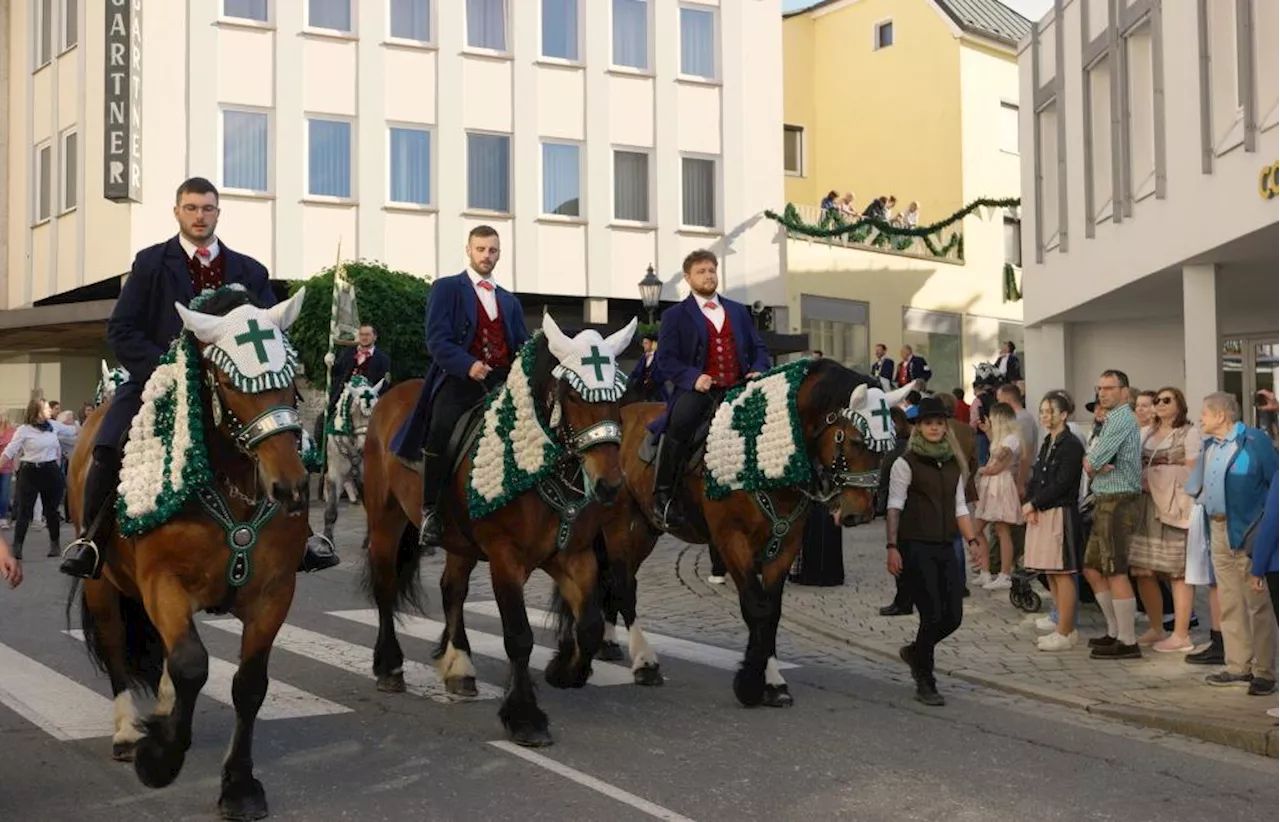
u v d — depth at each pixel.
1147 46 16.73
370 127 25.00
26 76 27.17
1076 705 7.90
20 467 15.77
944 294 32.12
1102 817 5.62
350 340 15.41
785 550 7.80
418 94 25.42
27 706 7.44
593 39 26.66
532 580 13.52
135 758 5.64
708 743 6.80
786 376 7.55
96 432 6.25
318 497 22.52
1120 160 16.95
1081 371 22.08
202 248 6.20
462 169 25.67
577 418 6.52
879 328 30.36
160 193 23.47
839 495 7.32
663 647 9.77
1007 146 34.16
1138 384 21.62
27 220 27.17
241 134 24.17
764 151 27.98
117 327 5.98
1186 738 7.16
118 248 23.66
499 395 7.03
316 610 11.34
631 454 8.66
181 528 5.40
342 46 24.88
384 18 25.22
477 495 6.86
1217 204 14.20
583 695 8.02
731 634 10.49
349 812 5.54
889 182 34.38
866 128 35.03
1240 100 13.39
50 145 26.31
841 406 7.27
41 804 5.62
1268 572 7.41
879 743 6.88
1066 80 19.47
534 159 26.20
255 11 24.33
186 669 5.28
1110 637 9.41
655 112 27.12
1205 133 14.27
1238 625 8.30
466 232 25.70
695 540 8.36
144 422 5.56
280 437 5.20
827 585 12.88
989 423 12.91
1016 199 29.02
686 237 27.31
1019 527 12.20
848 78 35.53
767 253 27.92
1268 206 13.01
